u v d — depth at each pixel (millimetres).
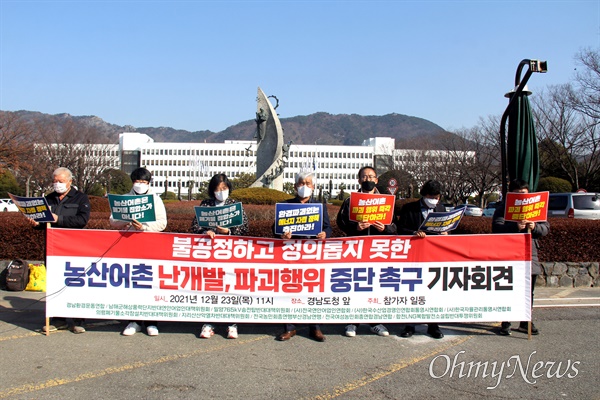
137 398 4145
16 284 8234
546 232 6168
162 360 5039
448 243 5906
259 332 6113
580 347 5594
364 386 4461
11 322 6363
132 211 5691
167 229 9617
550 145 30484
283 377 4641
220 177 6012
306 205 5750
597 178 31156
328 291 5863
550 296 8406
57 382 4441
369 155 111688
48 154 46719
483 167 42281
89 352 5250
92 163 51844
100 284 5852
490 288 5941
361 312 5879
